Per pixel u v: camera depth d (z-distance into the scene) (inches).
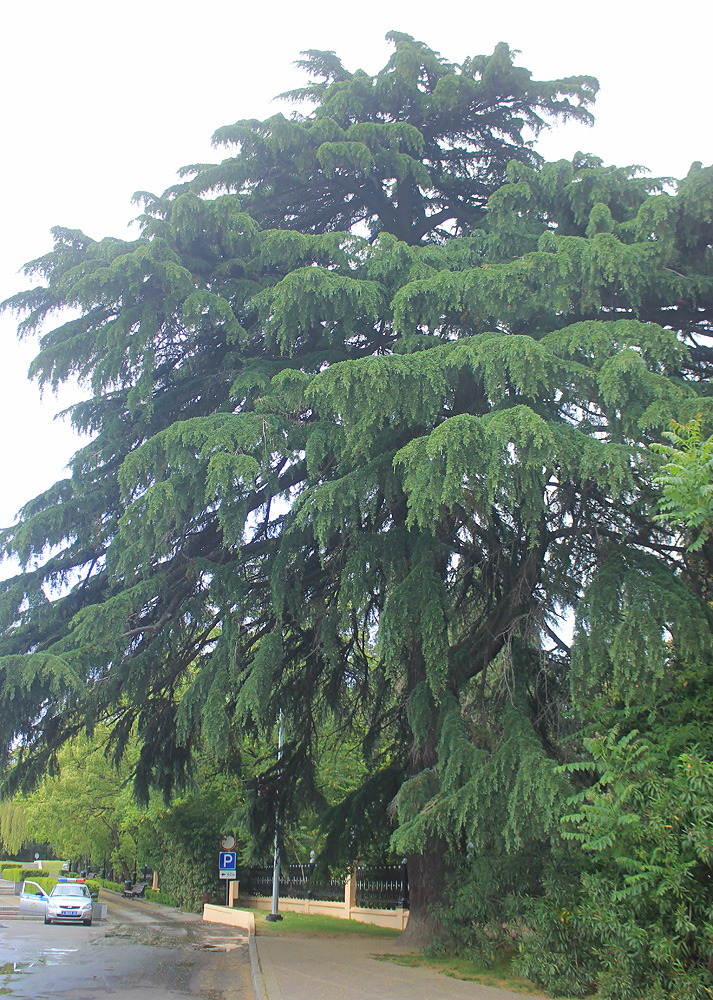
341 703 745.6
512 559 582.6
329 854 692.1
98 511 627.5
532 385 443.5
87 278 568.7
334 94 753.6
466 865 560.4
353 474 504.7
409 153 748.0
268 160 698.2
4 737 544.4
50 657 494.6
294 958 581.0
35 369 591.5
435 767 504.4
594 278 512.1
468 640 602.9
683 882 358.0
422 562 527.2
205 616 613.3
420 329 587.2
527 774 438.0
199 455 513.0
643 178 595.8
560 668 569.3
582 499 512.7
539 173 601.6
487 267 529.7
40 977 535.5
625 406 453.1
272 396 548.1
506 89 731.4
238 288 626.2
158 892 1603.1
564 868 451.8
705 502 349.1
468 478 439.2
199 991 475.2
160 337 615.8
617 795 389.4
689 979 348.2
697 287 528.4
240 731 653.9
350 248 618.5
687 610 417.4
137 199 678.5
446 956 557.3
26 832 2508.6
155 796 841.5
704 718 412.2
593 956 414.6
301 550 591.8
